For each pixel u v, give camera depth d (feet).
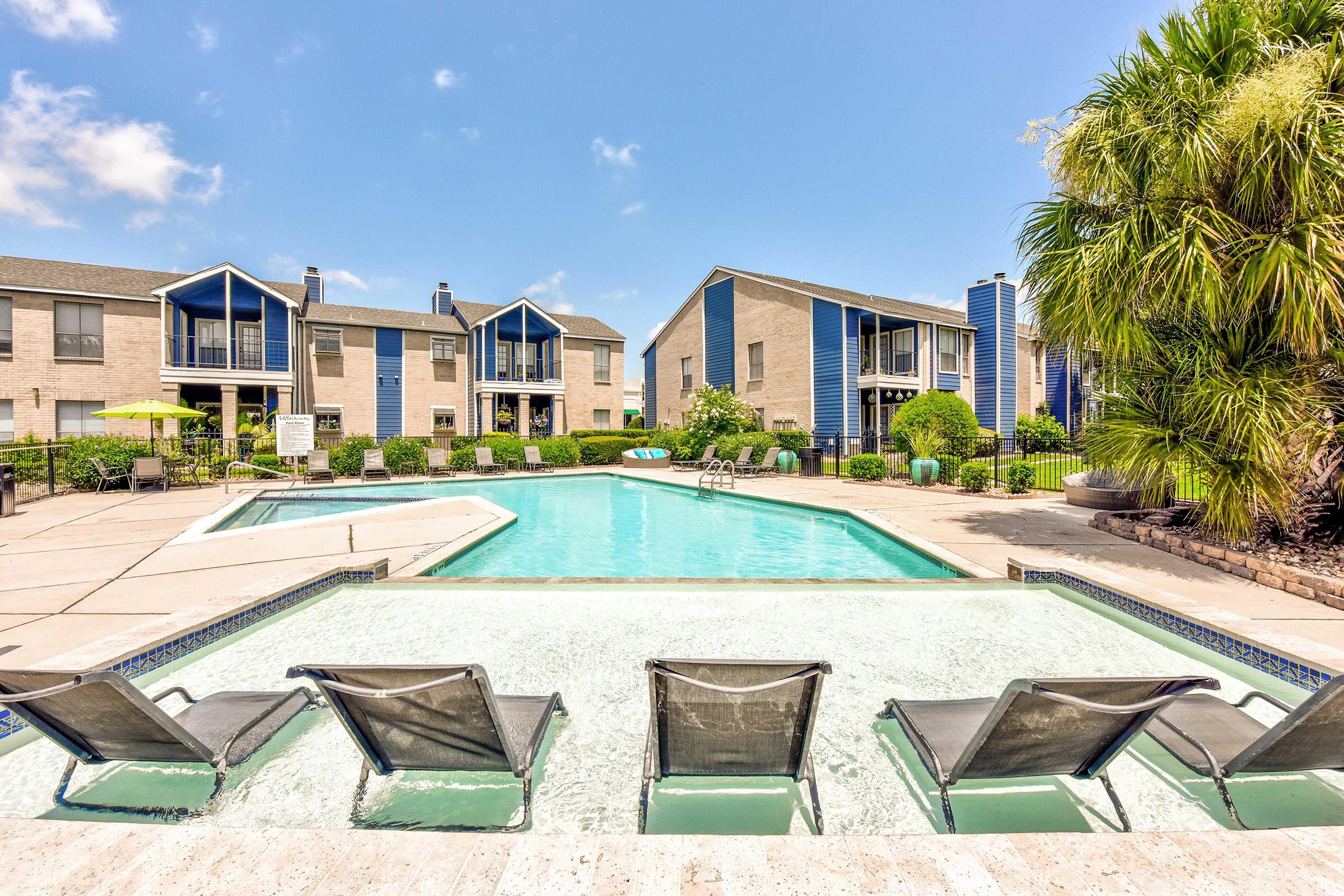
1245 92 16.85
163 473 43.50
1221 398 17.99
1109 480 30.60
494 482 56.08
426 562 20.17
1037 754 7.00
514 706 8.76
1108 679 5.98
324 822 7.38
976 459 49.19
